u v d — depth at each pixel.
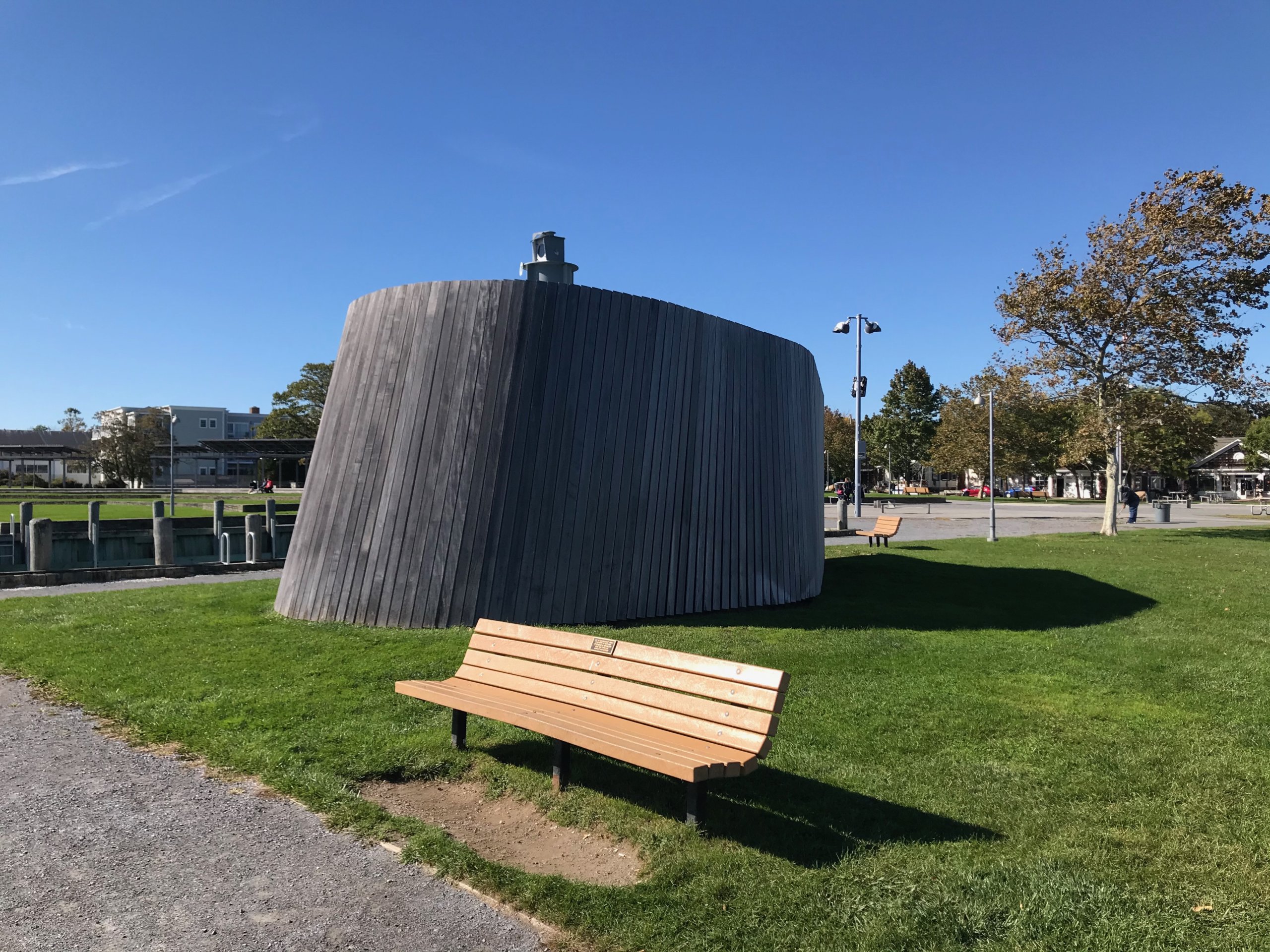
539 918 3.21
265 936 3.06
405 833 3.94
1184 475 72.75
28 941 3.01
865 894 3.27
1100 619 10.10
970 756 4.94
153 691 6.22
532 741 5.18
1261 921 3.05
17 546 17.33
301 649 7.61
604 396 9.23
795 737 5.29
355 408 9.55
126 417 73.12
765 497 10.88
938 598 11.75
